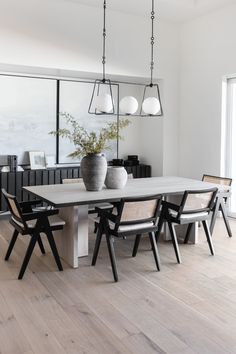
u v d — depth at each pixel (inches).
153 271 135.0
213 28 219.3
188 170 244.1
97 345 88.0
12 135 218.8
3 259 145.3
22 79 219.0
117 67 222.5
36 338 90.8
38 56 198.4
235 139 218.7
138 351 85.7
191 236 169.6
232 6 206.4
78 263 142.2
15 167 213.2
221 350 86.4
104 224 129.9
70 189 150.3
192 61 236.1
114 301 111.0
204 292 117.7
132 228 129.4
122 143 259.4
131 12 221.6
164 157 245.8
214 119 223.1
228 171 222.8
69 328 95.5
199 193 140.3
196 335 92.7
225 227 198.2
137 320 99.8
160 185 163.2
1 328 95.3
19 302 109.7
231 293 117.2
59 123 232.2
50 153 231.1
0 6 187.3
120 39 222.1
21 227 129.6
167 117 244.2
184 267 139.1
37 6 196.2
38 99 224.7
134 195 137.0
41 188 152.9
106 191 145.7
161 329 95.4
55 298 112.4
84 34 210.4
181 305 108.7
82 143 146.5
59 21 202.5
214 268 138.3
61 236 145.3
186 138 244.1
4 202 204.4
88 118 241.9
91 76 230.1
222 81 216.4
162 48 238.2
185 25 239.6
